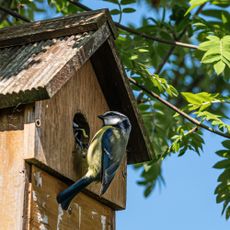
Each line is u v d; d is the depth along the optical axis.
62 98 11.73
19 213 10.79
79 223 11.98
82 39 11.96
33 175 11.02
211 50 12.67
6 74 11.43
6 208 10.84
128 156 13.63
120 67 12.55
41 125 11.13
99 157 11.74
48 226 11.21
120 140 12.12
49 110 11.36
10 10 14.55
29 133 10.98
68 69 11.34
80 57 11.66
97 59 12.55
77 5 15.18
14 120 11.09
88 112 12.45
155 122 15.81
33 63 11.58
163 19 16.09
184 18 15.73
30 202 10.92
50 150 11.27
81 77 12.33
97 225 12.48
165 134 15.81
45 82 10.84
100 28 12.16
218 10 15.49
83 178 11.55
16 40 12.27
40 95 10.81
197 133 13.72
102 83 12.82
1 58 11.98
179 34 16.30
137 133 13.23
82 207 12.11
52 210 11.34
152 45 15.62
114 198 12.80
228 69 13.28
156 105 15.77
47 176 11.34
